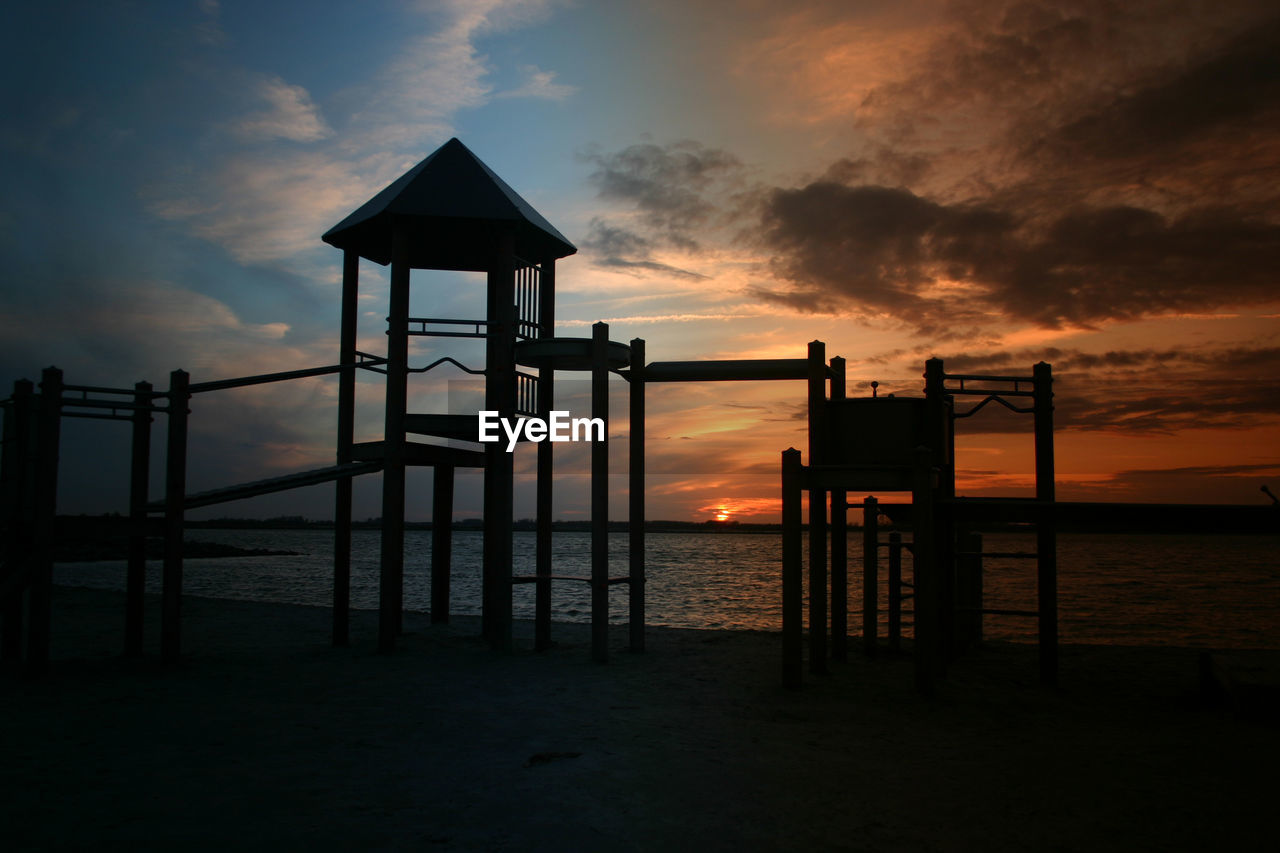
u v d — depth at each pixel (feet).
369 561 210.59
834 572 28.50
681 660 27.94
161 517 26.91
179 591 26.61
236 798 13.37
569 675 24.97
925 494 21.99
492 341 31.83
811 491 25.76
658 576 139.13
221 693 22.00
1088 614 66.80
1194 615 66.33
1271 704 19.65
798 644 22.82
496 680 24.08
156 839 11.52
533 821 12.45
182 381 27.02
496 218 29.73
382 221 30.58
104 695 21.67
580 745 16.88
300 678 24.25
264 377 29.25
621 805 13.23
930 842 11.80
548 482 30.81
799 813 12.94
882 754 16.43
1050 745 17.25
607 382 28.25
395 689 22.67
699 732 18.06
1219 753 16.69
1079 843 11.81
